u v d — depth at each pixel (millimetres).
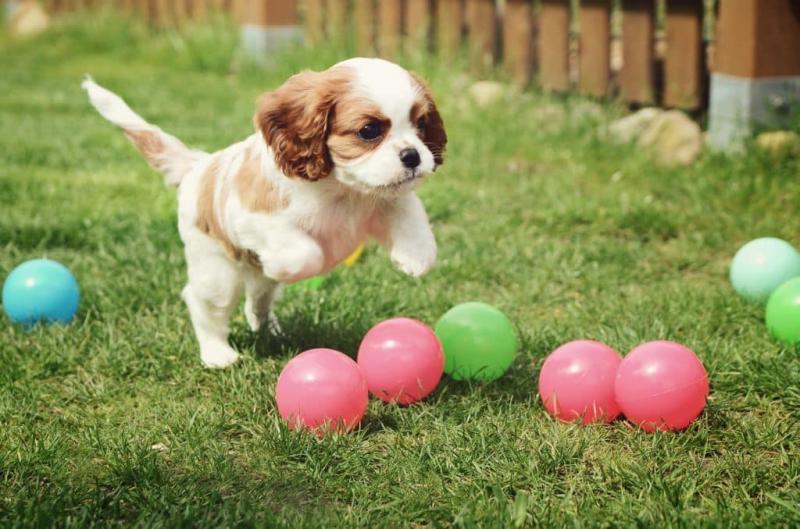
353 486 1608
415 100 1641
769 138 2402
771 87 2414
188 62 4074
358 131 1634
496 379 1790
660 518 1553
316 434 1671
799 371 1765
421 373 1719
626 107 2838
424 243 1724
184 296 1841
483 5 3148
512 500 1591
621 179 2467
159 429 1711
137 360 1842
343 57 3461
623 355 1845
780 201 2293
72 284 1942
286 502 1601
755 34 2385
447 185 2432
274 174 1694
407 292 2014
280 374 1737
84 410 1764
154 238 2189
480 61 3188
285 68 3514
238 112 3186
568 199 2344
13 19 5410
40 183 2451
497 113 2924
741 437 1666
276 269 1710
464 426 1688
